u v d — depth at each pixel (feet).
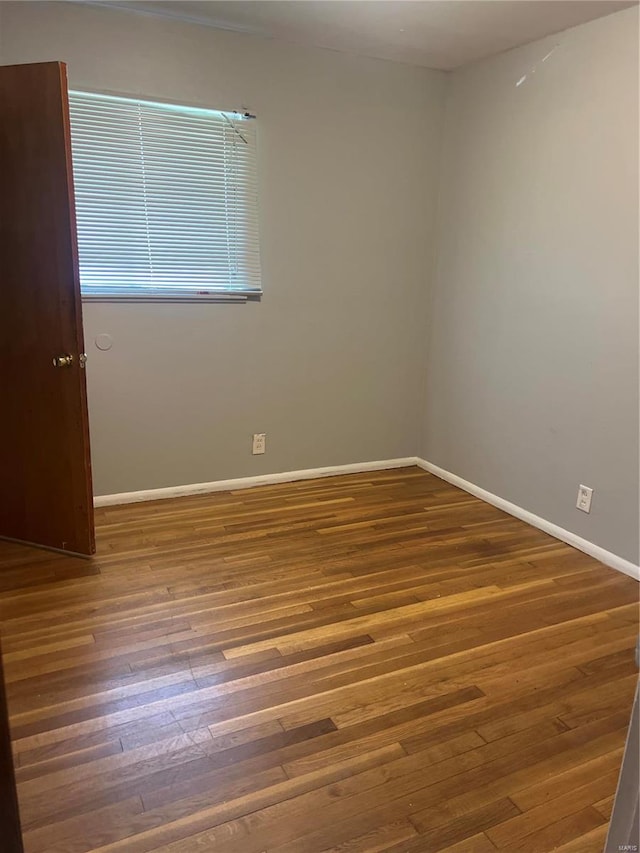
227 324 10.90
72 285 7.70
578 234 9.12
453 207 11.78
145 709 5.90
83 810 4.82
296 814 4.85
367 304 12.08
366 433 12.84
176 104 9.61
